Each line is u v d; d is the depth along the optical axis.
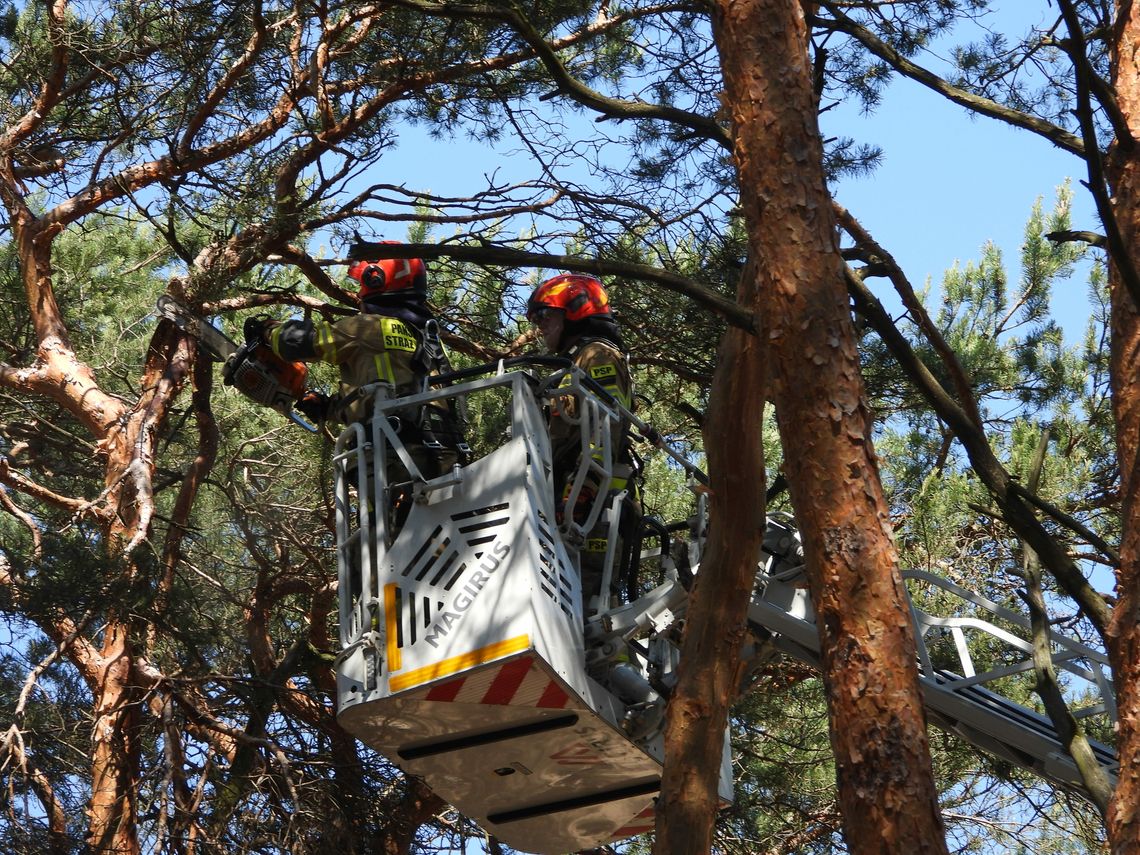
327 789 13.05
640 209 14.60
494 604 8.84
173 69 14.87
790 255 7.25
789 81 7.60
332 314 14.88
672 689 9.51
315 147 14.23
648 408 17.25
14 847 11.52
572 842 11.07
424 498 9.25
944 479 17.14
